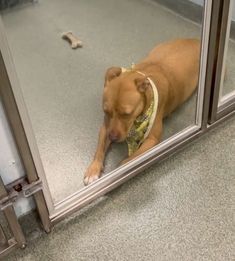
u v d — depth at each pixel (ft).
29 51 5.56
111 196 4.21
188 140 4.63
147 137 4.46
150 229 3.92
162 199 4.17
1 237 3.63
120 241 3.85
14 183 3.43
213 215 4.00
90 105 5.06
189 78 4.92
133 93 4.04
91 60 5.75
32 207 3.90
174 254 3.73
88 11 6.67
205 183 4.29
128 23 6.43
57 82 5.31
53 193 4.09
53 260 3.75
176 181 4.32
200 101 4.43
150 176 4.38
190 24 5.69
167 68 4.77
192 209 4.07
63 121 4.83
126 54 5.85
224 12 3.77
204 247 3.76
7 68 2.76
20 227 3.66
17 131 3.06
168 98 4.59
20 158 3.31
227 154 4.56
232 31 5.40
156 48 5.33
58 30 6.17
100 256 3.75
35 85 5.16
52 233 3.93
